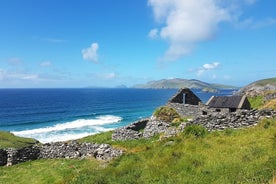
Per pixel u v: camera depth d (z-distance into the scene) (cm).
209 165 1502
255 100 5416
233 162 1478
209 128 2450
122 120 9438
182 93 4997
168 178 1432
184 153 1798
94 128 7694
